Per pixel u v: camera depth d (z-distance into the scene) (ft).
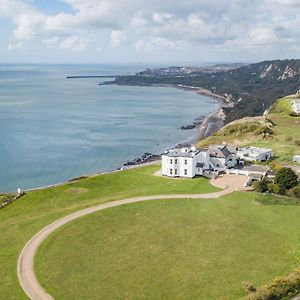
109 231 241.96
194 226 247.29
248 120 638.53
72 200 306.76
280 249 217.15
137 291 181.37
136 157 595.47
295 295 177.47
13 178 490.49
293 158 414.41
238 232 238.07
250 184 328.90
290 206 278.46
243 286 181.88
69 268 201.26
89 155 602.85
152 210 272.92
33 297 177.27
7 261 209.56
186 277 191.83
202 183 334.03
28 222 260.01
